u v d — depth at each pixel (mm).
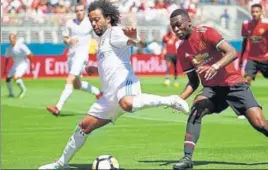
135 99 17578
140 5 73500
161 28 69062
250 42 35000
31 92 49031
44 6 72688
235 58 17656
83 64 33719
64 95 33531
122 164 19438
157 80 60188
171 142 24516
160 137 25922
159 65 66000
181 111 18047
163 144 24016
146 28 68688
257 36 34656
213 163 19438
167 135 26484
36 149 23172
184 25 18156
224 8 75500
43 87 53188
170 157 20922
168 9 73125
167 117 32875
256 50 35031
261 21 34719
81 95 46156
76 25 33750
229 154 21344
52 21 66312
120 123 30406
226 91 18438
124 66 17719
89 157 21188
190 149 18172
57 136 26719
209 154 21344
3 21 65062
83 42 33688
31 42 65125
